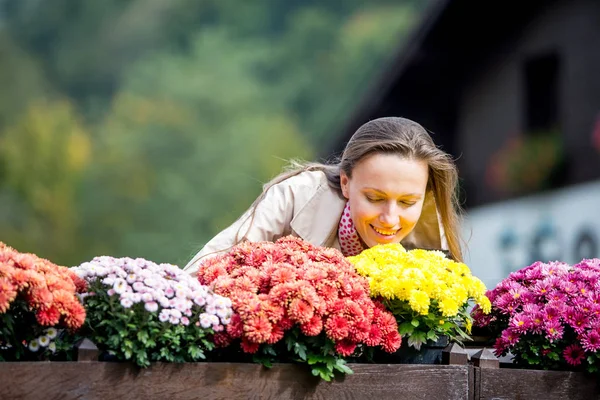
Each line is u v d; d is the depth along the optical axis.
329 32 55.78
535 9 15.12
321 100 53.09
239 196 42.97
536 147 14.75
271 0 59.47
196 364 3.39
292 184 4.39
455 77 16.77
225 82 50.84
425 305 3.61
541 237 14.50
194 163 44.53
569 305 3.97
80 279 3.44
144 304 3.31
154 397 3.33
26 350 3.41
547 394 3.86
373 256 3.83
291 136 46.75
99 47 58.47
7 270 3.15
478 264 17.25
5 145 41.03
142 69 53.34
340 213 4.34
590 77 14.02
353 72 53.03
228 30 58.06
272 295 3.45
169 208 42.28
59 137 42.41
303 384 3.53
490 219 16.42
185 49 58.84
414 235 4.43
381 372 3.64
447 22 15.00
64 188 41.19
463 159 17.38
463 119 17.30
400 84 16.83
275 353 3.49
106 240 41.22
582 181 13.95
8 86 50.19
